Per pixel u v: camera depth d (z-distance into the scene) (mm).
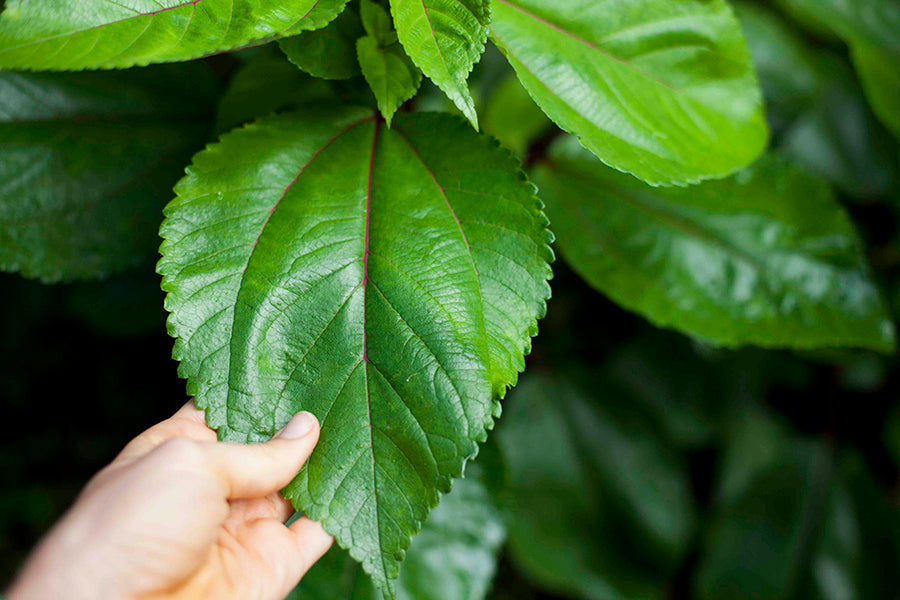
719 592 802
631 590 790
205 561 557
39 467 897
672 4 599
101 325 750
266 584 569
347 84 596
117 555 536
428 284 559
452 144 582
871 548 801
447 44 530
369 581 664
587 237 679
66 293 829
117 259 646
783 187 677
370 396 553
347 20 576
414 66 566
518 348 556
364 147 587
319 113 593
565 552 792
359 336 557
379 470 549
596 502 803
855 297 670
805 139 816
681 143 597
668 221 677
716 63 612
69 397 896
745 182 677
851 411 841
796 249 674
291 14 539
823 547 801
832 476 823
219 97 671
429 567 665
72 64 521
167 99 663
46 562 532
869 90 743
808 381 829
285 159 577
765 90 823
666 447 822
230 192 566
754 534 812
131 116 655
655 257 675
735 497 823
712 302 669
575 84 590
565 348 847
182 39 530
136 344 874
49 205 637
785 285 671
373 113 600
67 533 535
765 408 847
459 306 557
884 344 667
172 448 542
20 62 520
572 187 686
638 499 806
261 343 554
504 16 586
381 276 561
